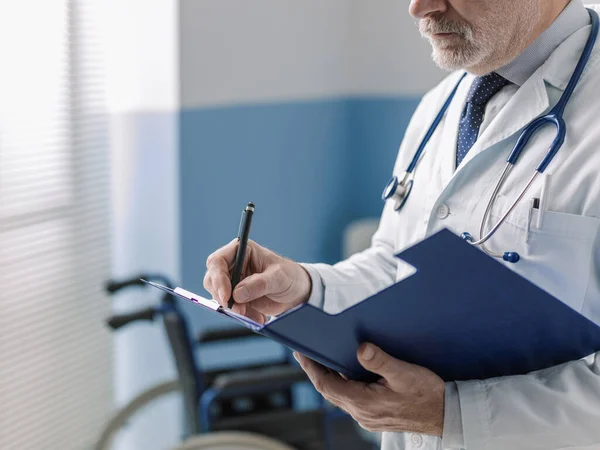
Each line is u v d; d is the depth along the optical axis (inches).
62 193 96.7
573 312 37.4
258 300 53.6
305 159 125.0
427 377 42.1
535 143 49.2
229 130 111.7
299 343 38.7
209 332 97.8
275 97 118.0
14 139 90.0
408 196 56.9
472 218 50.1
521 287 36.4
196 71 106.2
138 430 111.0
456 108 56.0
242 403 97.6
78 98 97.5
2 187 88.7
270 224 120.0
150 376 110.7
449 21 48.4
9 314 90.3
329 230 132.0
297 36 120.3
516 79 51.8
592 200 45.6
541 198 46.6
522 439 42.3
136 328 109.1
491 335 40.1
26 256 92.0
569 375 42.7
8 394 91.3
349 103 132.5
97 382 104.8
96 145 100.8
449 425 42.8
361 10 129.6
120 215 106.3
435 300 37.7
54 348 97.0
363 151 133.2
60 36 94.0
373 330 39.6
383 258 59.6
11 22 88.4
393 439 55.6
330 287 55.5
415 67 127.3
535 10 49.4
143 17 104.0
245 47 112.4
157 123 105.9
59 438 98.8
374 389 42.6
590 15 52.2
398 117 129.7
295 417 93.3
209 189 110.0
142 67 105.0
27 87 90.9
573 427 41.8
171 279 108.2
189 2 103.9
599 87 48.8
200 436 84.6
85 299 101.7
